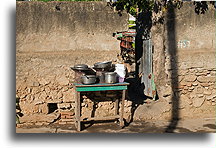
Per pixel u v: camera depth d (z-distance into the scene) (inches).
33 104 218.2
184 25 237.8
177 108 236.8
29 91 217.9
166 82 238.8
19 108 217.2
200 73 239.3
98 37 224.8
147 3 236.4
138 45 298.4
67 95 221.3
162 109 235.0
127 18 228.4
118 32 227.5
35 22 216.7
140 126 214.1
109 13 225.1
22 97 216.8
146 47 267.7
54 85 220.7
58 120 220.5
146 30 264.8
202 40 239.3
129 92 303.9
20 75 216.7
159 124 219.6
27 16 215.3
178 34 237.8
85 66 195.6
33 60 217.9
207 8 238.4
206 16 238.8
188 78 238.5
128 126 214.2
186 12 237.1
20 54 216.2
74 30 221.8
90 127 211.2
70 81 221.3
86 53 223.8
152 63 254.2
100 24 224.5
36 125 215.9
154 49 244.7
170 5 236.4
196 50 239.3
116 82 201.8
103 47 226.1
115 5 225.1
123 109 204.5
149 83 259.6
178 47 238.1
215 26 239.8
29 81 217.8
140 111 233.5
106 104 218.4
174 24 237.1
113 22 226.2
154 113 232.7
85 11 222.1
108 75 193.0
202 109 240.5
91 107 214.5
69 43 221.6
